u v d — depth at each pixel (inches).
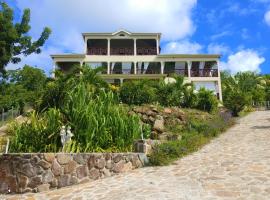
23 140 395.5
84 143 401.7
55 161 345.7
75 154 359.3
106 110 456.1
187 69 1477.6
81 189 327.3
